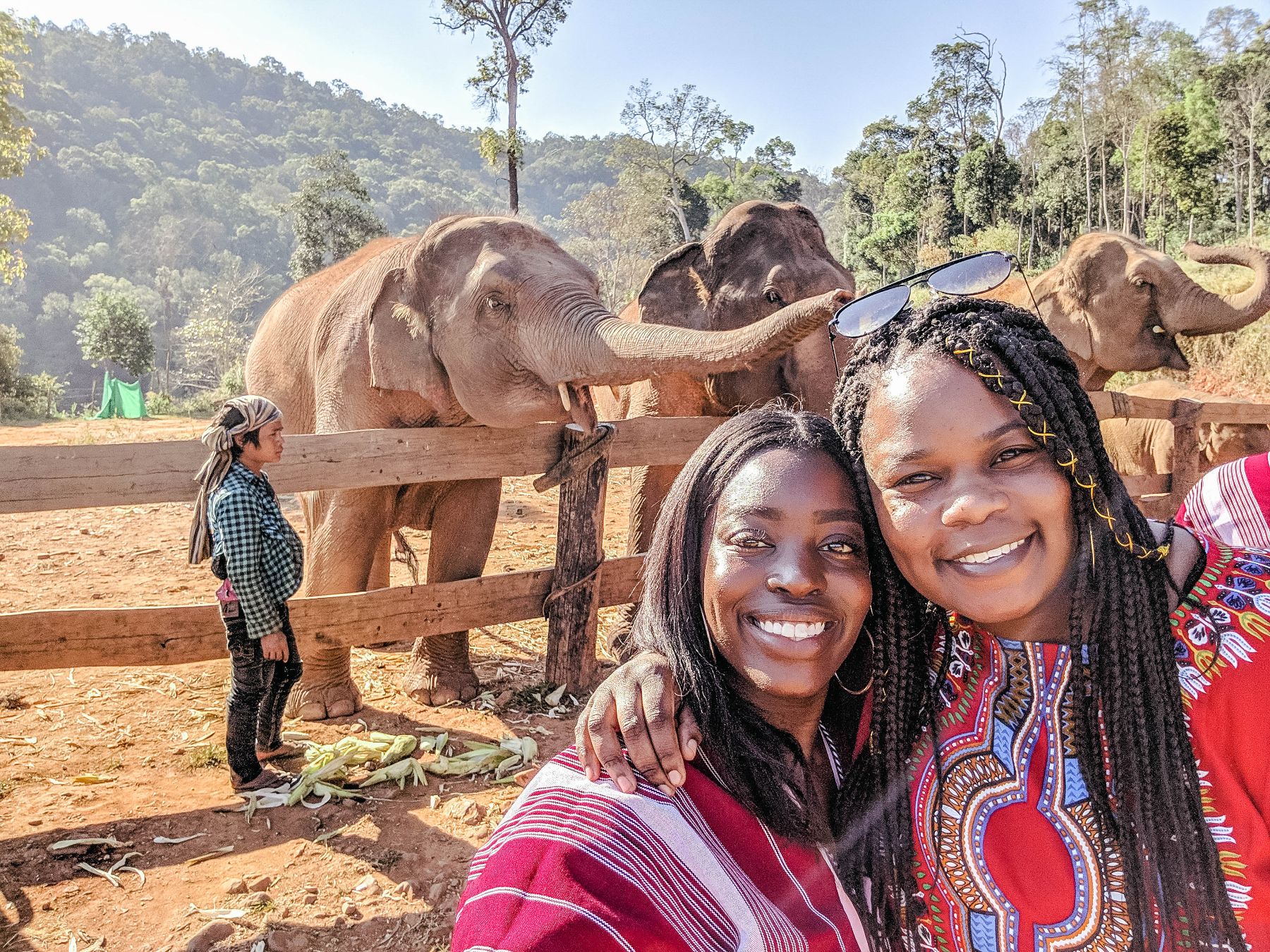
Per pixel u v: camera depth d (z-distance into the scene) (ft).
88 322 250.78
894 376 3.83
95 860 10.61
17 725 14.43
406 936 9.46
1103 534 3.84
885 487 3.85
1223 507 5.54
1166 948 3.80
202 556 12.22
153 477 12.42
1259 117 154.51
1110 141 183.52
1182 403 23.49
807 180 510.17
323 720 15.07
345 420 16.11
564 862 3.23
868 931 4.31
